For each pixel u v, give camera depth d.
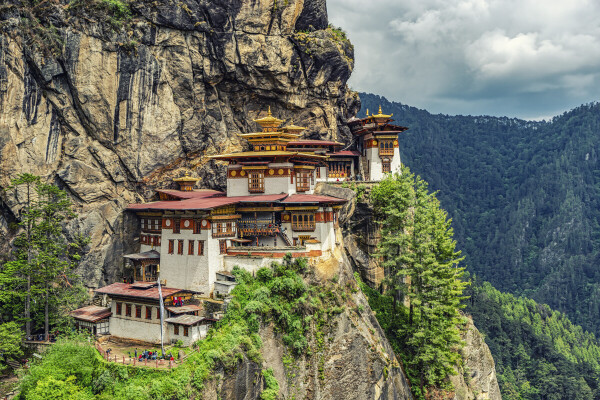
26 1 75.06
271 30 91.69
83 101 78.38
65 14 77.25
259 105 97.62
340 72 101.50
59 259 75.88
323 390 69.38
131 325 69.06
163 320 66.25
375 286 93.94
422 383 83.25
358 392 71.94
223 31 88.06
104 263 79.12
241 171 85.88
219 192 89.75
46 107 76.81
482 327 171.00
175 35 85.56
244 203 79.62
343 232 93.25
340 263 79.12
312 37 96.44
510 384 148.62
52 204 72.00
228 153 94.00
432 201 89.88
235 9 88.31
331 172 106.12
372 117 103.69
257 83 93.56
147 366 59.69
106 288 72.12
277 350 67.94
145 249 82.44
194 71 88.31
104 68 79.25
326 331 71.69
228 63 89.19
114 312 70.62
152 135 84.25
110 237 80.56
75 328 71.12
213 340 63.69
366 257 94.31
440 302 82.00
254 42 90.25
